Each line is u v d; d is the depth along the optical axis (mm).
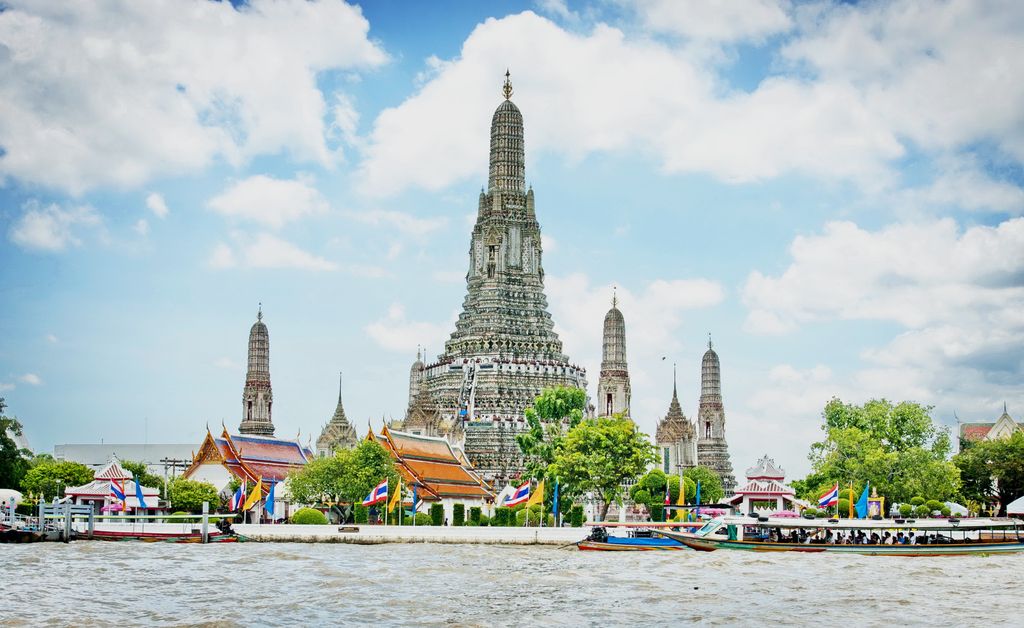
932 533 108875
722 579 81625
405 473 155000
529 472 166500
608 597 71812
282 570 84625
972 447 175750
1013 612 67000
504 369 199250
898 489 144750
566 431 184125
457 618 63781
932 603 70312
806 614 65938
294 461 170875
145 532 114625
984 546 104625
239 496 126750
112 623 60938
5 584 75000
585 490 151375
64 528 111625
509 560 95125
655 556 100562
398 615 64500
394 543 115188
